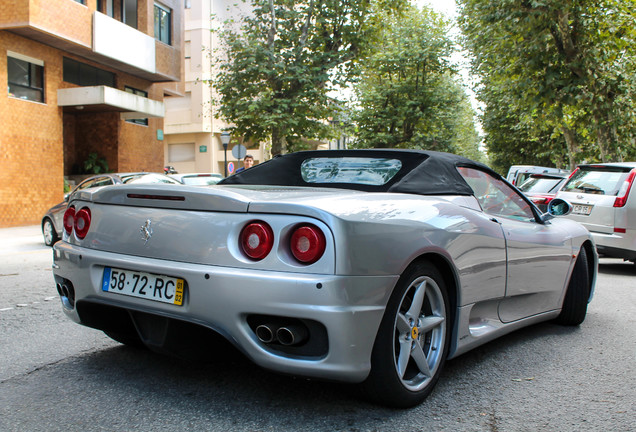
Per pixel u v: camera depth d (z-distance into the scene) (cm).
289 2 2084
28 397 291
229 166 2759
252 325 253
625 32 1681
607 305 596
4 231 1633
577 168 991
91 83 2180
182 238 269
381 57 3291
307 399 291
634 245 881
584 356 396
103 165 2295
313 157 391
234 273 249
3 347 386
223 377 322
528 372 357
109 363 348
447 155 368
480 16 1788
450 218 312
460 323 319
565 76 1725
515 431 264
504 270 361
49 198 1945
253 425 259
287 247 248
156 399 289
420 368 293
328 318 238
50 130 1948
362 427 260
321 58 2088
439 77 3566
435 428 263
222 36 2130
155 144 2555
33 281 706
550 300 446
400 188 327
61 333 426
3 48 1769
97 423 259
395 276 262
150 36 2356
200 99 4006
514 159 3491
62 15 1858
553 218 494
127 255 288
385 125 3591
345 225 246
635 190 894
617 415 287
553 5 1564
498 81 2044
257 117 2031
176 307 265
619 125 1864
